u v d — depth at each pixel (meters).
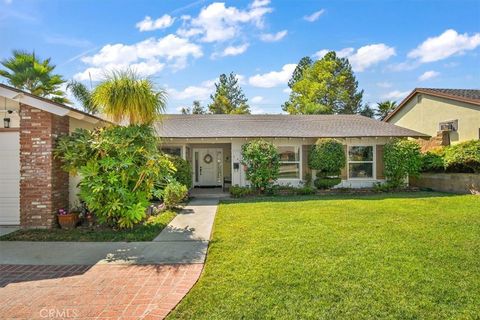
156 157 7.21
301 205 9.95
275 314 3.15
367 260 4.63
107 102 7.70
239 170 14.20
